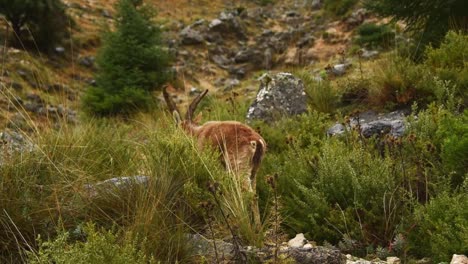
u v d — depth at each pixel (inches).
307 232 190.7
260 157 213.9
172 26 1446.9
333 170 201.8
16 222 163.2
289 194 212.8
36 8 1045.2
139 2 923.4
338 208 193.5
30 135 223.5
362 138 233.8
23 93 774.5
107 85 738.2
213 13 1648.6
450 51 332.2
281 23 1535.4
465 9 417.7
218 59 1253.1
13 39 1042.7
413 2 435.5
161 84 832.3
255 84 944.3
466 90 297.6
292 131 300.5
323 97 369.1
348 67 510.0
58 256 130.6
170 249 158.7
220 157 218.8
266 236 181.3
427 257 167.6
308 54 1105.4
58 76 967.0
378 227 182.9
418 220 173.6
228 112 368.8
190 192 185.9
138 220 164.1
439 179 191.8
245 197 185.2
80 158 206.8
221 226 178.2
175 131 219.8
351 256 169.0
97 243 135.0
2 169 179.3
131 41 786.2
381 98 331.3
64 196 178.7
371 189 193.8
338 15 1354.6
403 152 217.5
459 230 164.1
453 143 192.4
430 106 254.4
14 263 156.3
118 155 228.2
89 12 1416.1
